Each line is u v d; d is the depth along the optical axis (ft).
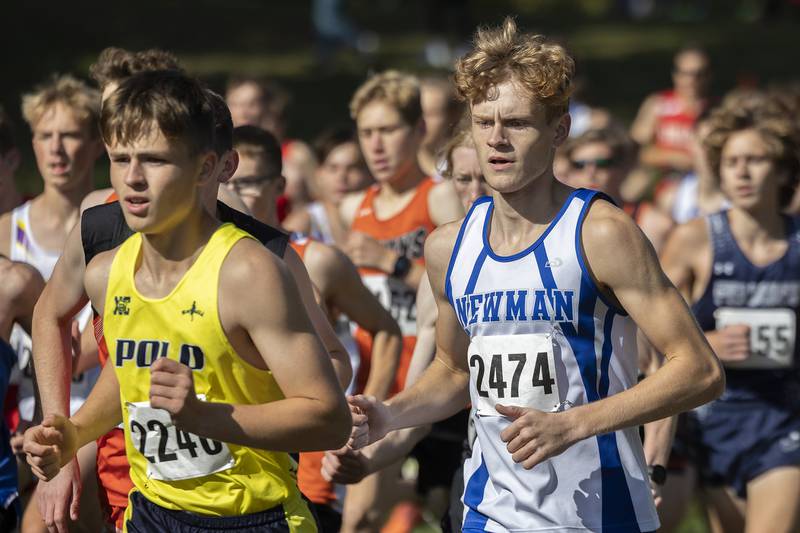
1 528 43.37
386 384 52.95
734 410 57.26
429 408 40.65
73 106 53.93
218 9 240.73
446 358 41.14
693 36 254.68
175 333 33.01
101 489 44.73
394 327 53.98
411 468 75.61
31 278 45.57
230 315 32.63
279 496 35.63
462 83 36.22
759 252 57.93
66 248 39.24
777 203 58.29
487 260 37.27
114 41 205.77
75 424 35.83
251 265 32.50
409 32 245.04
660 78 211.41
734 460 57.16
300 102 183.52
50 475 34.63
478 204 38.47
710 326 58.70
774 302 57.62
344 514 57.77
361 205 66.28
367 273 62.39
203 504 35.19
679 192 97.76
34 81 177.27
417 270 60.90
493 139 35.58
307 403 32.19
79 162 54.29
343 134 76.48
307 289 39.96
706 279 58.49
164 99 31.73
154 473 35.29
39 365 39.22
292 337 32.55
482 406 37.99
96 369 49.85
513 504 37.73
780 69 224.12
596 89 203.31
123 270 33.88
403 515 65.36
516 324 36.70
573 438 34.04
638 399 34.55
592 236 35.78
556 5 292.40
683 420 57.52
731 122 58.13
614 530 37.01
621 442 37.29
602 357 36.60
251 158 52.19
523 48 35.78
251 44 220.43
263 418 31.91
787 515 55.77
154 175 31.78
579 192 36.63
